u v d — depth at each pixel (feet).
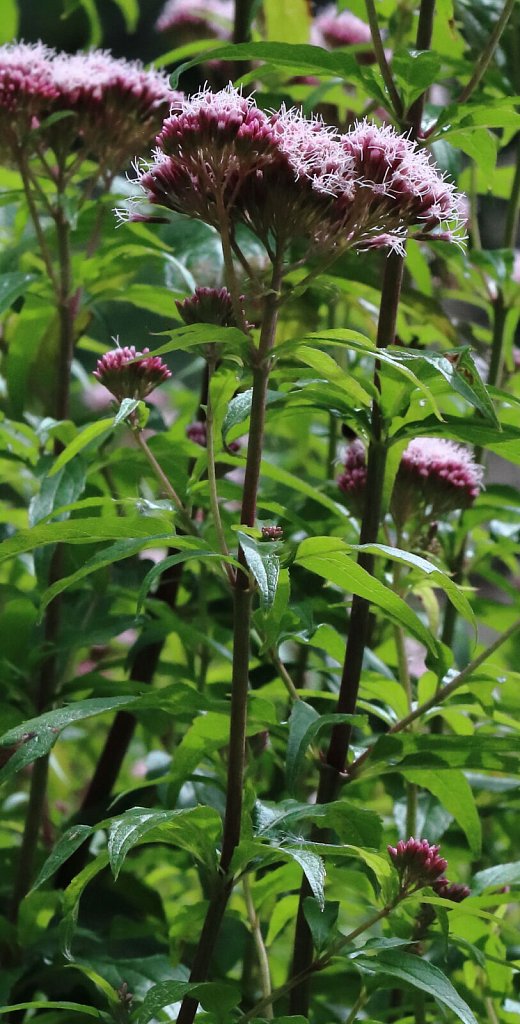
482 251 4.99
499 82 4.91
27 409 5.25
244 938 4.88
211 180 4.08
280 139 4.08
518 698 5.08
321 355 4.10
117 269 4.86
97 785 5.05
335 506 4.53
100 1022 4.54
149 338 5.34
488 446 4.26
